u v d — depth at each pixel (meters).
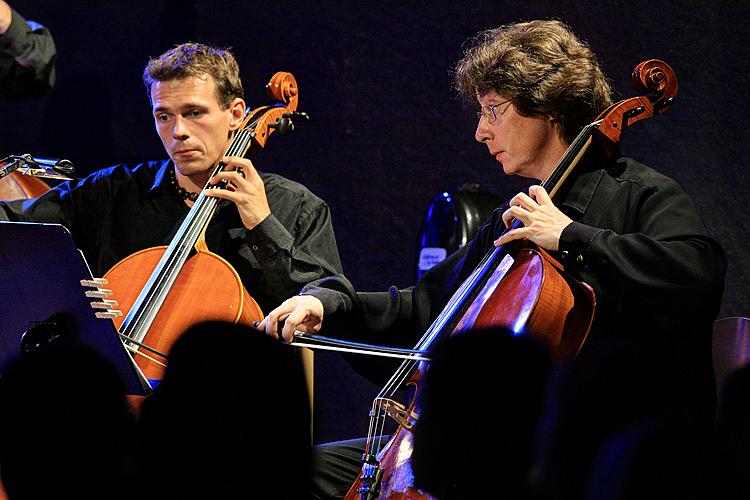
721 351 8.51
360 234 13.79
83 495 5.03
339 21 13.77
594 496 5.66
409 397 8.70
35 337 7.07
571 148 7.76
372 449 8.43
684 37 12.29
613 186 7.83
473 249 8.82
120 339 7.00
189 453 5.05
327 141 13.88
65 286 6.93
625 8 12.49
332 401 13.65
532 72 7.89
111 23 14.37
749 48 12.06
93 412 4.98
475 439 5.73
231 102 9.80
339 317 8.79
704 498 5.52
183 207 10.06
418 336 9.00
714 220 12.23
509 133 8.07
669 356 7.43
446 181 13.47
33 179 11.79
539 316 7.00
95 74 14.43
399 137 13.63
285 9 13.92
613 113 7.84
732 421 6.08
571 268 7.56
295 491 5.25
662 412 7.31
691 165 12.30
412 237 13.59
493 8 13.14
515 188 13.21
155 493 5.04
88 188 10.29
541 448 6.35
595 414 7.10
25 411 4.99
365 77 13.72
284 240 9.30
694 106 12.28
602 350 7.36
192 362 5.10
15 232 6.73
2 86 12.48
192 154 9.54
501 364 5.69
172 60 9.59
